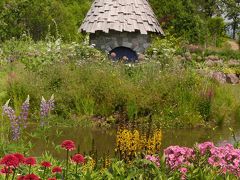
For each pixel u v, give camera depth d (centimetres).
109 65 1510
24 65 1650
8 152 679
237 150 523
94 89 1312
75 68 1430
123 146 607
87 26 1972
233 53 3266
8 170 430
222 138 1144
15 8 2848
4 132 786
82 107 1283
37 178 406
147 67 1502
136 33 1959
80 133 1118
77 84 1334
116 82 1334
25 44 2172
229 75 2389
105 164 578
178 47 2555
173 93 1329
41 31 2897
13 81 1307
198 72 1658
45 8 2888
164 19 2892
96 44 1983
